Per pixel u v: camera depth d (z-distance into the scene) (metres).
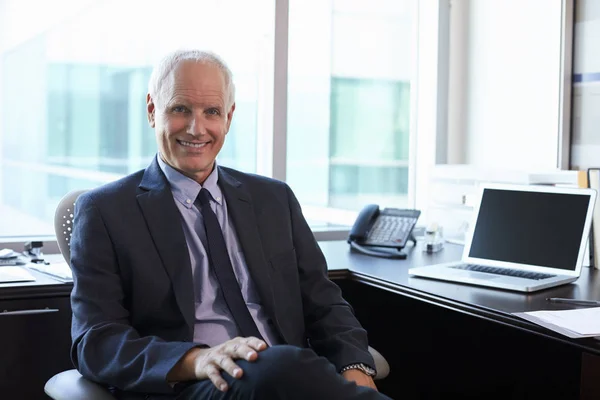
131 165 2.87
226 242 1.92
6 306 1.97
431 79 3.49
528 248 2.24
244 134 3.10
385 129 3.49
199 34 2.95
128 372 1.58
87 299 1.72
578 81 2.92
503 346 2.57
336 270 2.33
